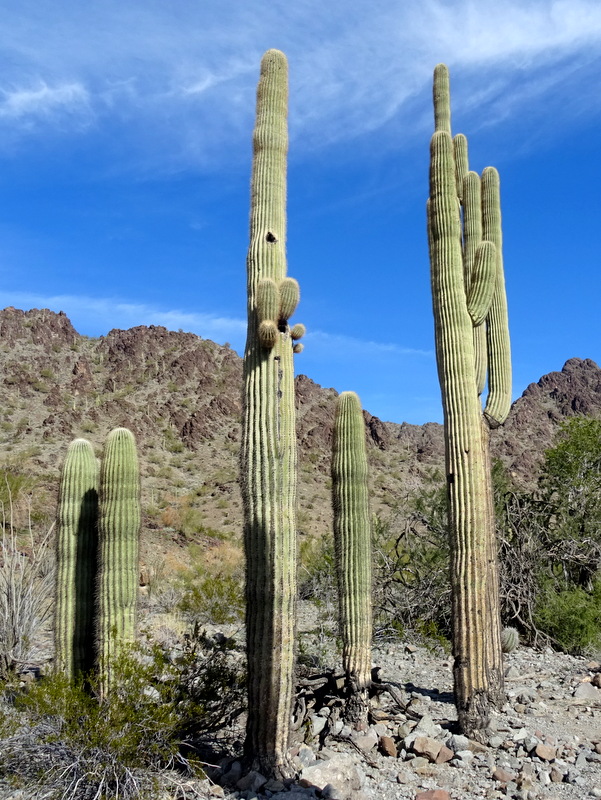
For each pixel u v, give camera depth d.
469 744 6.73
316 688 7.76
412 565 12.55
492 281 7.82
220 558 22.27
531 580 12.29
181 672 6.25
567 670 10.09
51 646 9.15
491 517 7.43
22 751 5.29
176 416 50.22
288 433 6.07
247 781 5.58
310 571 14.19
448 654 10.90
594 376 63.31
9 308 61.19
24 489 20.67
